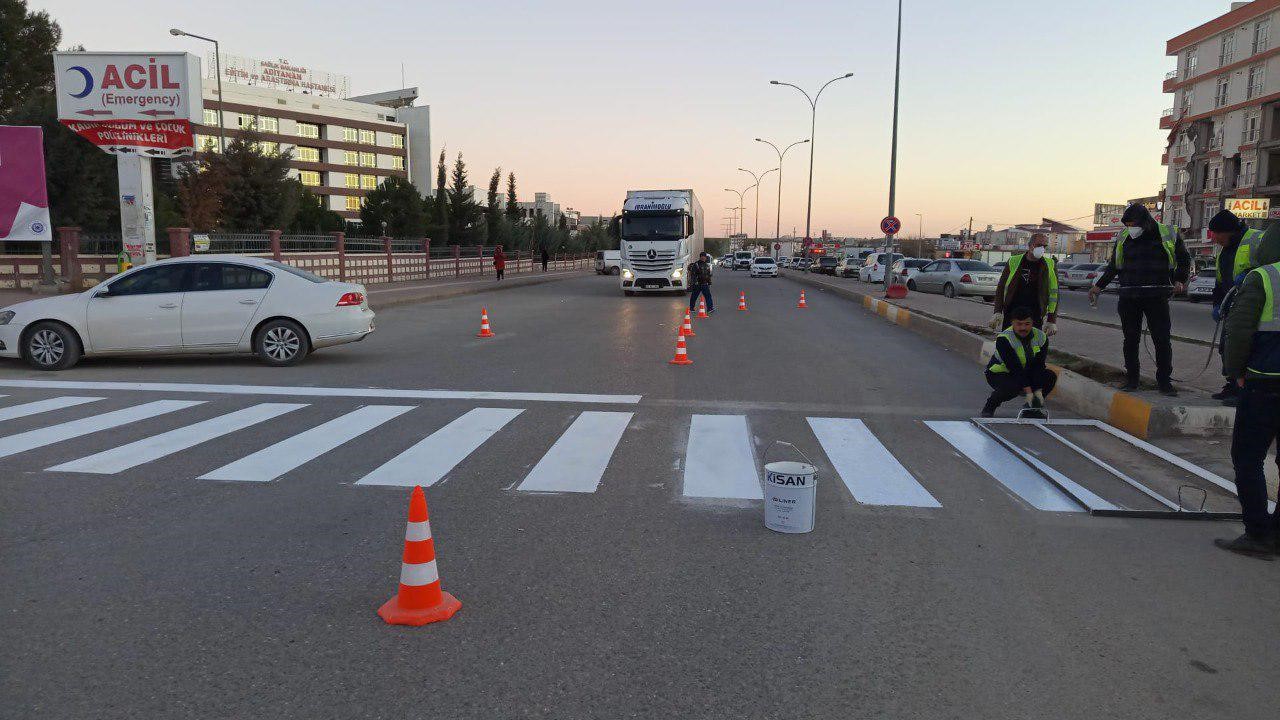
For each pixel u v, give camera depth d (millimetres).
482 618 3693
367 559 4379
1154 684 3168
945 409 8688
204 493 5508
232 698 3018
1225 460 6527
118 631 3531
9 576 4102
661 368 11500
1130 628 3643
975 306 20562
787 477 4785
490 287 33844
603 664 3289
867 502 5453
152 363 11562
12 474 5914
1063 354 10867
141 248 20672
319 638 3492
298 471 6062
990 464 6438
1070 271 44781
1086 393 8484
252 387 9633
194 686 3096
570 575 4180
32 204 20859
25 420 7738
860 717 2922
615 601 3877
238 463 6262
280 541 4633
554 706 2979
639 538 4727
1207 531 4953
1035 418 7988
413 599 3668
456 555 4441
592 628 3604
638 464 6340
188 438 7066
